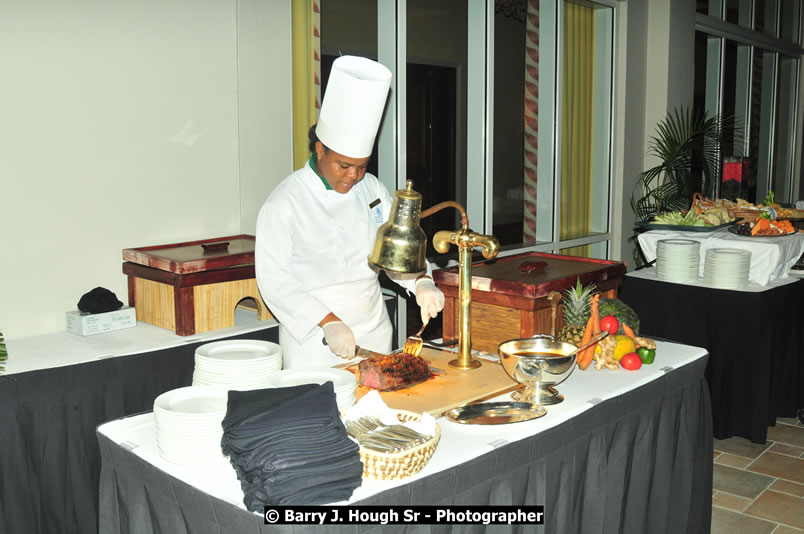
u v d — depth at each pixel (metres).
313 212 2.25
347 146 2.06
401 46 3.76
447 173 6.26
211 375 1.78
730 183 5.18
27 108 2.76
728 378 3.47
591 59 4.97
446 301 2.53
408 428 1.51
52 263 2.88
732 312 3.40
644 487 2.09
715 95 6.68
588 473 1.90
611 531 2.01
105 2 2.93
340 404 1.63
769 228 3.74
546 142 4.72
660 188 5.27
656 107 5.44
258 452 1.30
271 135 3.34
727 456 3.43
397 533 1.42
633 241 5.44
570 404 1.84
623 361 2.14
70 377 2.41
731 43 6.83
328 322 2.05
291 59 3.24
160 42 3.12
